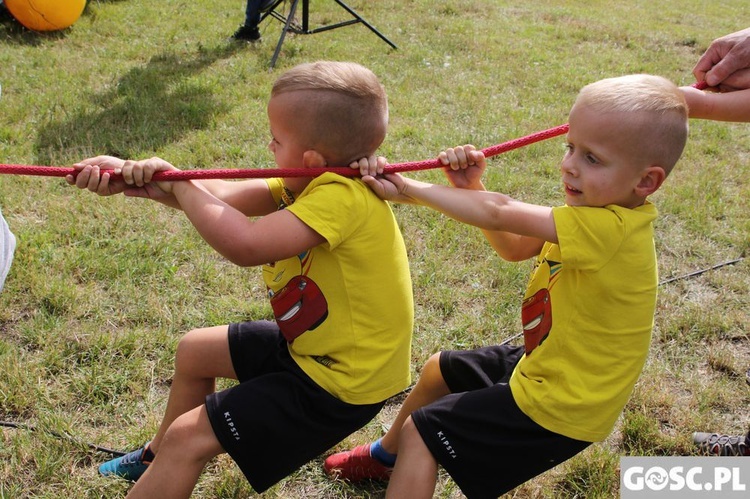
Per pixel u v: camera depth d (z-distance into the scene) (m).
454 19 9.53
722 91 2.44
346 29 8.62
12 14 7.36
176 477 1.94
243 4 9.41
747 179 5.26
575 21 10.04
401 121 5.85
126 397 2.85
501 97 6.69
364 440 2.75
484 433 1.98
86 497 2.41
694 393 3.05
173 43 7.57
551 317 2.01
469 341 3.31
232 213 1.92
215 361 2.24
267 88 6.40
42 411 2.73
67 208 4.04
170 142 5.10
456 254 3.95
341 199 1.92
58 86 6.03
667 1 12.70
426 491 1.98
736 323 3.55
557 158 5.34
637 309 1.96
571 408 1.94
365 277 1.98
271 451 1.98
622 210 1.94
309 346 2.01
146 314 3.29
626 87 1.90
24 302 3.29
